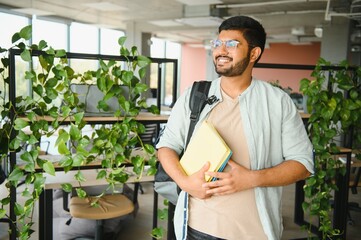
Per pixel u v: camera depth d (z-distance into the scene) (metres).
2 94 2.14
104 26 10.23
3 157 2.10
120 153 2.24
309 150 1.38
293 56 13.79
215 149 1.29
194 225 1.40
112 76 2.19
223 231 1.34
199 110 1.42
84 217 2.60
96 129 2.27
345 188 3.07
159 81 2.85
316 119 2.83
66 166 2.15
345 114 2.84
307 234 3.59
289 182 1.31
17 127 2.02
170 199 1.79
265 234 1.34
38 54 2.05
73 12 8.36
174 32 11.19
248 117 1.35
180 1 7.14
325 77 2.89
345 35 7.97
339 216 3.16
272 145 1.38
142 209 4.12
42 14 8.12
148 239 3.37
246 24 1.31
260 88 1.40
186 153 1.38
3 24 7.51
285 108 1.38
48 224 2.49
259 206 1.34
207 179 1.27
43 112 2.11
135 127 2.27
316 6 7.49
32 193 2.17
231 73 1.33
